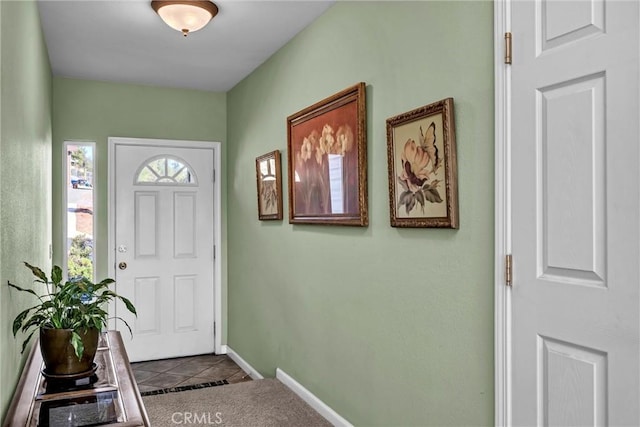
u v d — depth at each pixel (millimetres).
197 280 4688
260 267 3934
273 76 3670
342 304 2748
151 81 4371
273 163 3588
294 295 3338
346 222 2633
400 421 2258
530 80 1598
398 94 2264
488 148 1771
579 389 1449
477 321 1825
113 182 4371
